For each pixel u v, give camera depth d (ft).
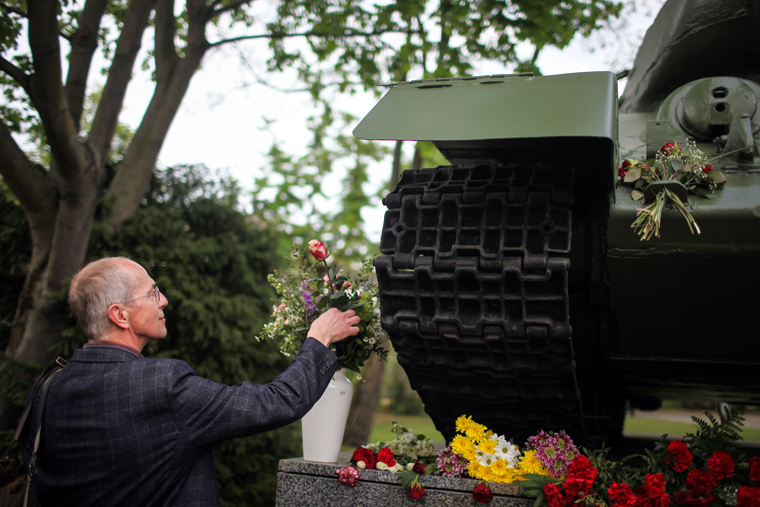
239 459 18.97
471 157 10.53
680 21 12.46
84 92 18.04
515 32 21.49
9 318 19.84
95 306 6.68
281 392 6.51
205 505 6.25
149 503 6.09
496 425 10.32
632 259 8.61
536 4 20.52
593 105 7.53
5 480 6.52
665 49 12.76
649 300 9.00
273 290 21.21
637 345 9.86
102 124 18.16
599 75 8.35
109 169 21.17
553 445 8.57
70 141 15.39
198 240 20.27
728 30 11.88
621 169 8.79
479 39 22.03
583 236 9.33
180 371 6.37
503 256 8.29
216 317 18.76
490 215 8.61
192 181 21.84
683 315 9.07
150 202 21.21
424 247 8.69
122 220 18.88
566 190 8.31
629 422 34.83
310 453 9.46
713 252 8.23
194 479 6.29
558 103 7.72
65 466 6.19
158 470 6.12
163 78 19.90
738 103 9.83
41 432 6.30
